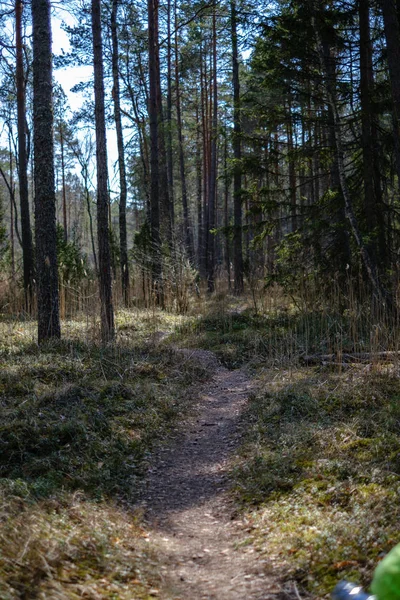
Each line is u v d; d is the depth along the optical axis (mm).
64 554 3934
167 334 14945
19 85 19281
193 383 10477
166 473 6652
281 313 16000
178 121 33719
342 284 14875
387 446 6113
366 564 3797
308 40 14133
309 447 6613
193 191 51000
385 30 12477
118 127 23000
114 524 4895
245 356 12703
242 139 15492
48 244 11391
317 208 15203
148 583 3943
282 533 4680
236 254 24781
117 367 10102
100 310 12664
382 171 15078
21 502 4746
